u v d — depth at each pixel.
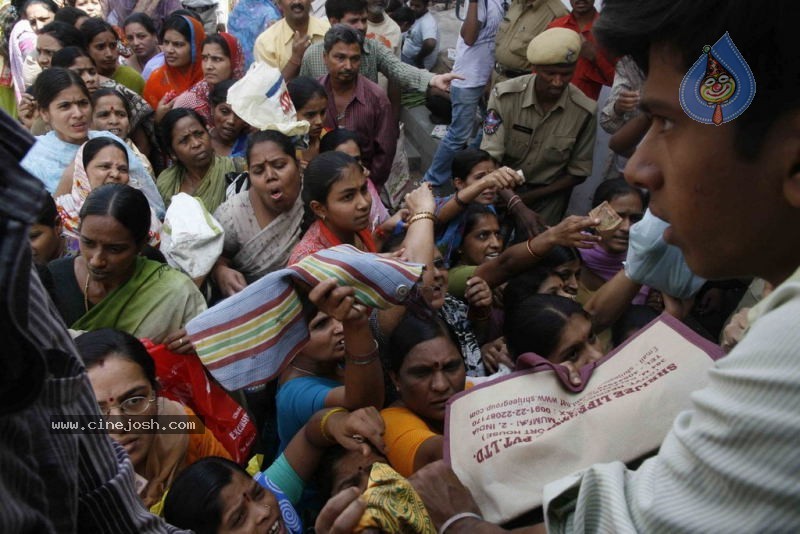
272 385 2.70
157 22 7.09
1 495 0.59
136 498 0.85
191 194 3.86
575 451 1.28
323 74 4.80
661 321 1.41
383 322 2.46
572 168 4.16
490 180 3.16
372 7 5.70
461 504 1.16
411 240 2.63
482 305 2.81
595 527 0.76
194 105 4.84
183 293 2.61
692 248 0.73
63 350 0.73
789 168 0.64
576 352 2.15
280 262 3.25
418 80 4.79
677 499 0.67
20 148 0.55
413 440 1.83
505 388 1.42
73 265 2.62
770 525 0.60
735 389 0.63
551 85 3.87
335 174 2.82
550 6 4.66
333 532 1.08
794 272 0.68
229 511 1.65
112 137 3.72
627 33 0.69
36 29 5.79
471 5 4.85
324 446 1.97
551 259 2.95
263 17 6.23
